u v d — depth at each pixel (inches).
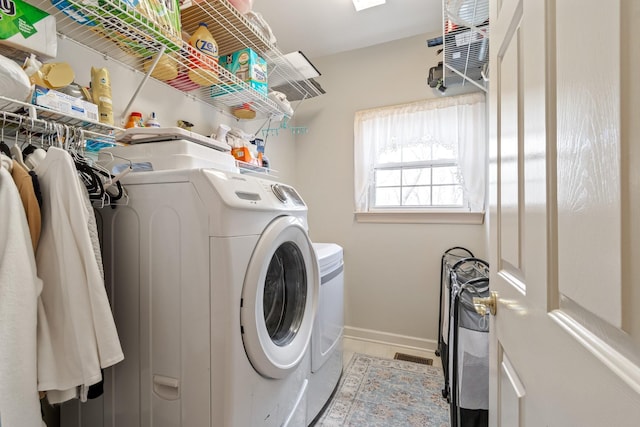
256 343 34.1
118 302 36.6
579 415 14.8
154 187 34.4
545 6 18.5
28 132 34.9
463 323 51.7
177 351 33.3
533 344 20.8
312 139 108.9
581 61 14.6
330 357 66.9
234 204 31.8
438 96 91.0
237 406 32.2
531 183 21.1
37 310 27.0
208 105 70.4
